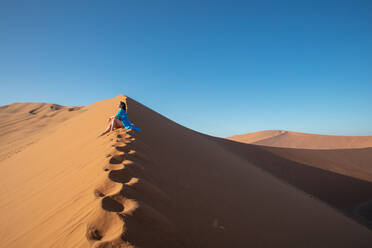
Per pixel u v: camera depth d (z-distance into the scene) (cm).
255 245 311
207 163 735
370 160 3288
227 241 285
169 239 224
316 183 1634
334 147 6412
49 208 334
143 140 635
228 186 555
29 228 299
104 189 286
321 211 733
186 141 1016
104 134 747
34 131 2995
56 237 228
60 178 477
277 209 527
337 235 524
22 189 555
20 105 5175
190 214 308
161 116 2034
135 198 265
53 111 4434
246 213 417
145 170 385
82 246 184
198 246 243
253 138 8238
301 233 437
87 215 232
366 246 544
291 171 1806
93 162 436
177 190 376
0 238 312
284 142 7431
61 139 1255
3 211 442
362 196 1522
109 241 180
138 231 204
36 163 869
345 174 1978
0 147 2327
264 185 770
